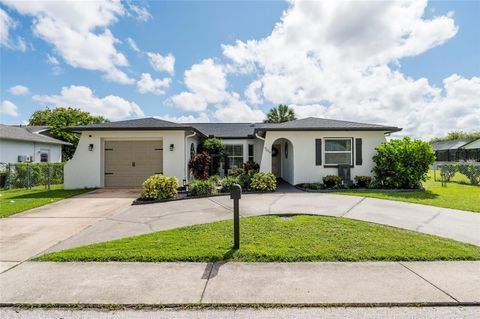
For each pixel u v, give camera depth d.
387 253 4.02
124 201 8.98
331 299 2.79
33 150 18.88
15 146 17.20
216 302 2.75
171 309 2.66
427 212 6.82
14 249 4.40
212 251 4.12
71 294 2.92
